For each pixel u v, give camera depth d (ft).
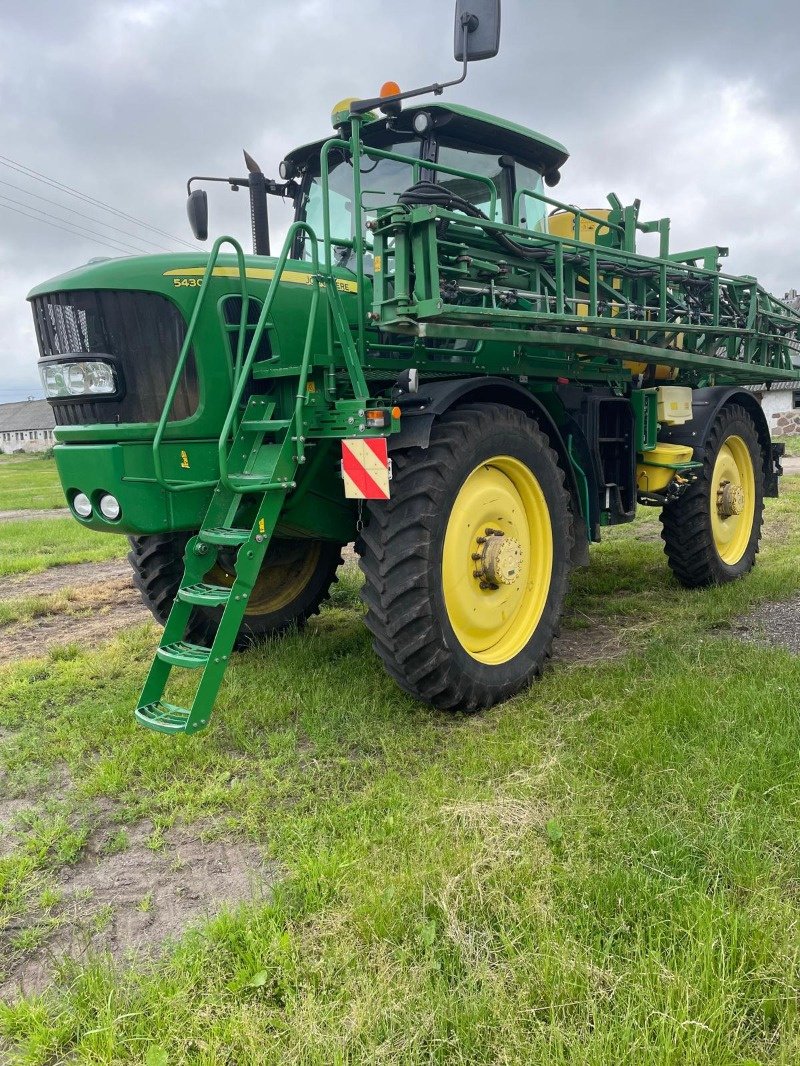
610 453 17.19
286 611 15.83
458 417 11.87
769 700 10.66
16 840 9.26
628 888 7.14
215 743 11.17
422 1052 5.77
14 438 271.69
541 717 11.39
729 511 19.06
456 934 6.77
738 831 7.88
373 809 9.07
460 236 11.57
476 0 10.00
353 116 11.05
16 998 6.77
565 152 16.16
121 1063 5.97
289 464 10.91
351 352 11.25
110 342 11.14
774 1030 5.85
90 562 27.94
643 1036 5.62
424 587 11.03
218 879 8.25
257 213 15.55
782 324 21.33
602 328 13.94
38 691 13.79
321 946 6.90
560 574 13.67
